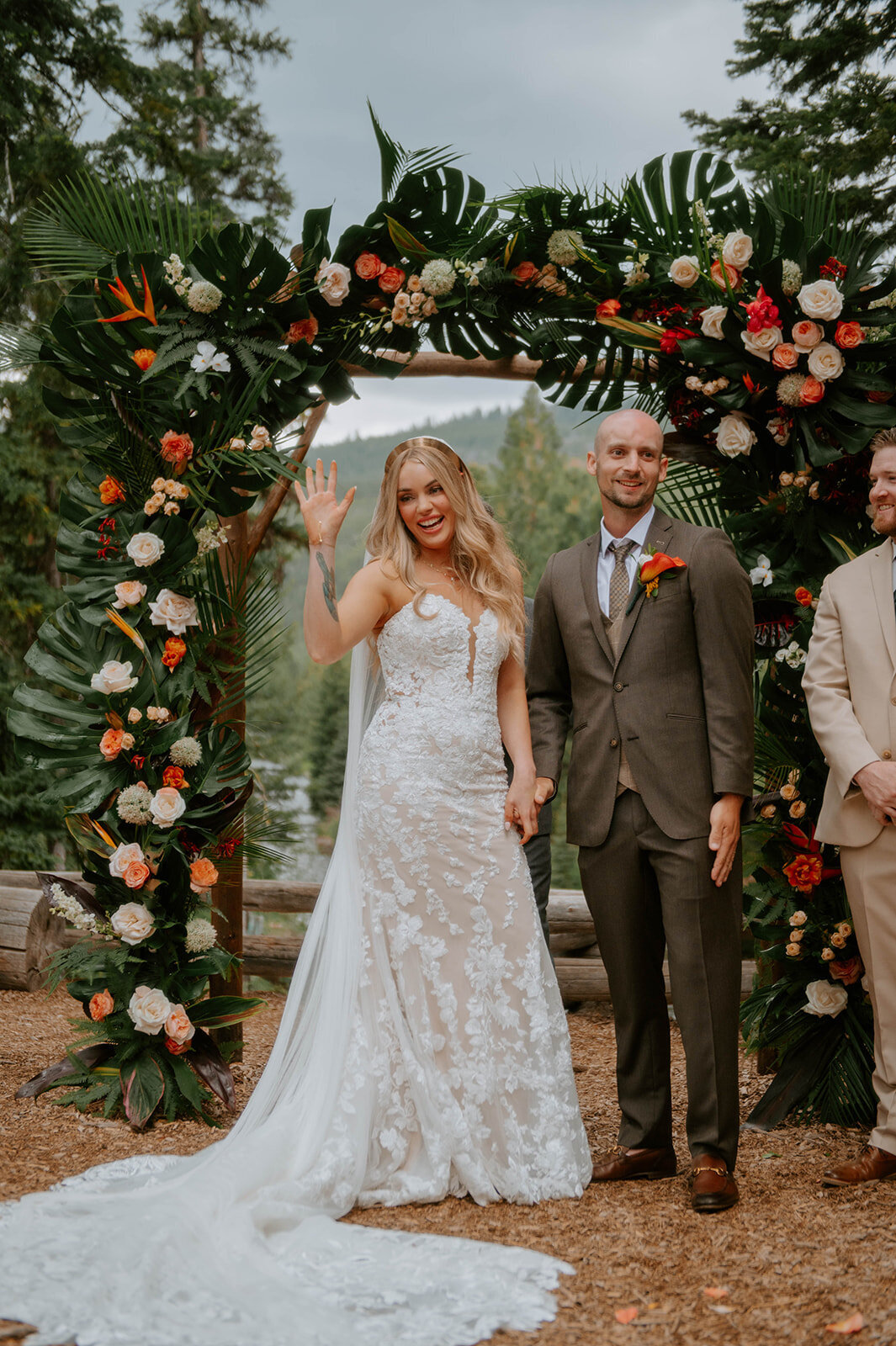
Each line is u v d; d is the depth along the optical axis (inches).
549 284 150.9
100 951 143.0
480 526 128.5
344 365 154.3
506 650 127.6
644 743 114.9
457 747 121.6
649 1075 119.7
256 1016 220.4
